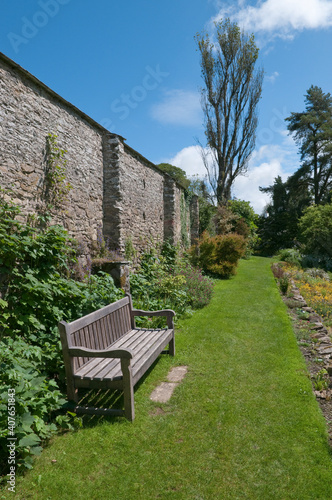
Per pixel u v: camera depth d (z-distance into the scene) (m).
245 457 2.43
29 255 4.05
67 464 2.33
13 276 3.85
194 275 8.46
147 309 5.79
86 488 2.13
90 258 5.97
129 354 2.78
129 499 2.06
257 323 5.79
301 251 19.31
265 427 2.78
